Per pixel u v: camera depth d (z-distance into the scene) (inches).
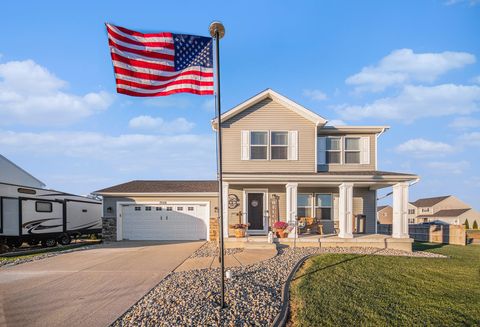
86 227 795.4
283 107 635.5
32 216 644.1
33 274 343.0
